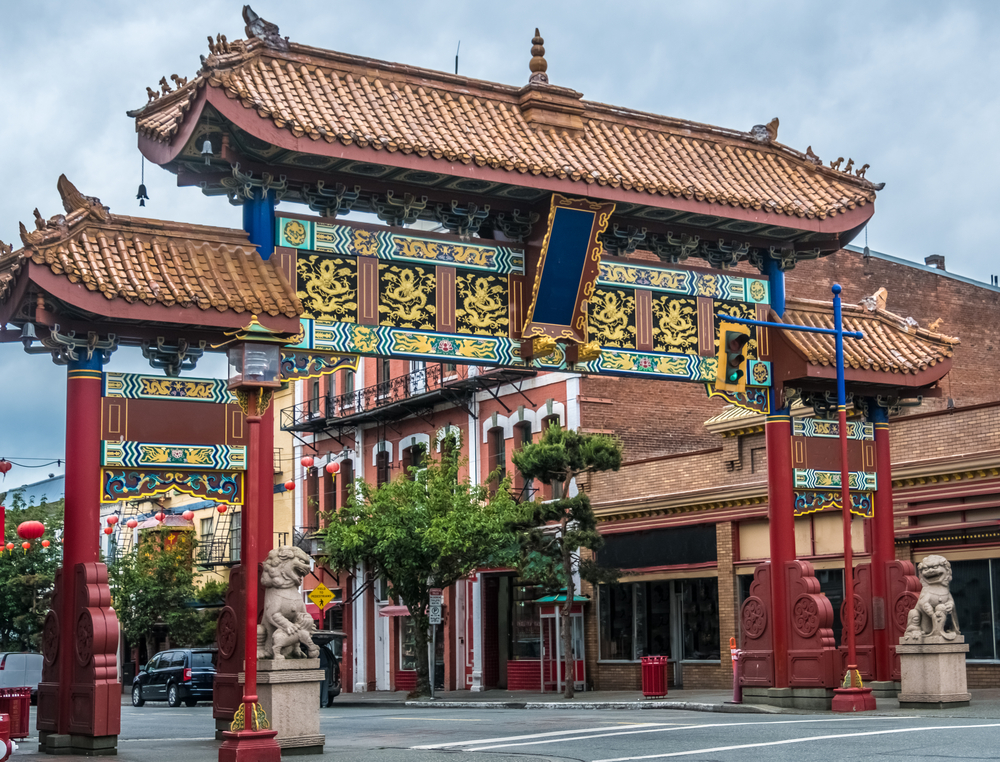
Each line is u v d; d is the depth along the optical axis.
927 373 23.20
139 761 15.17
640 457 38.16
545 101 20.61
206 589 52.16
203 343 17.72
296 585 16.78
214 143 17.42
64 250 16.69
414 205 19.41
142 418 17.31
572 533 32.19
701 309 21.89
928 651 20.97
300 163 18.17
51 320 16.66
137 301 16.48
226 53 18.36
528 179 19.11
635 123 21.89
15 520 51.75
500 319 19.97
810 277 41.03
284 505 51.00
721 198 20.86
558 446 31.98
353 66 19.56
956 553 27.22
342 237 18.84
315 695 16.33
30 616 50.09
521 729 19.64
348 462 47.78
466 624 41.25
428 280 19.42
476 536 34.69
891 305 42.50
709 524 33.34
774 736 16.05
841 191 22.64
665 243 21.97
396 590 36.66
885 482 23.52
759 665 22.33
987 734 15.36
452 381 40.78
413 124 19.00
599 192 19.69
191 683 39.00
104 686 15.94
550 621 37.72
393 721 24.14
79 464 16.86
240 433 17.86
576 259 19.98
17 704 19.53
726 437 33.09
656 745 15.44
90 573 16.50
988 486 26.53
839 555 30.08
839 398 21.77
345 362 18.77
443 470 36.88
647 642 35.12
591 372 20.62
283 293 17.64
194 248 17.80
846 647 22.25
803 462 22.58
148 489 17.31
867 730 16.55
